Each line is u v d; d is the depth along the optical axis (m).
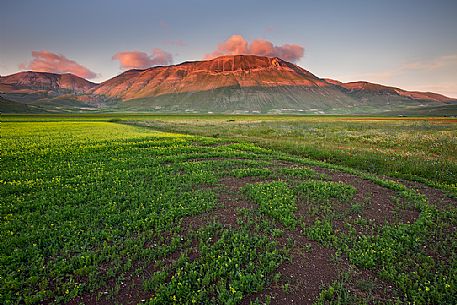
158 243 8.16
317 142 32.09
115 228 9.03
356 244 8.33
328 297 6.16
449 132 42.94
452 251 7.93
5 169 16.81
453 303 6.04
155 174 15.95
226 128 54.84
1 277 6.37
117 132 44.88
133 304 5.89
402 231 9.02
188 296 6.03
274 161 21.16
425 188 14.73
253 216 10.17
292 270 7.11
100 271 6.90
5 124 63.53
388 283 6.76
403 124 65.25
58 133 42.09
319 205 11.33
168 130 52.09
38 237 8.27
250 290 6.27
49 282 6.49
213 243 8.29
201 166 18.23
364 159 21.59
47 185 13.42
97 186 13.22
